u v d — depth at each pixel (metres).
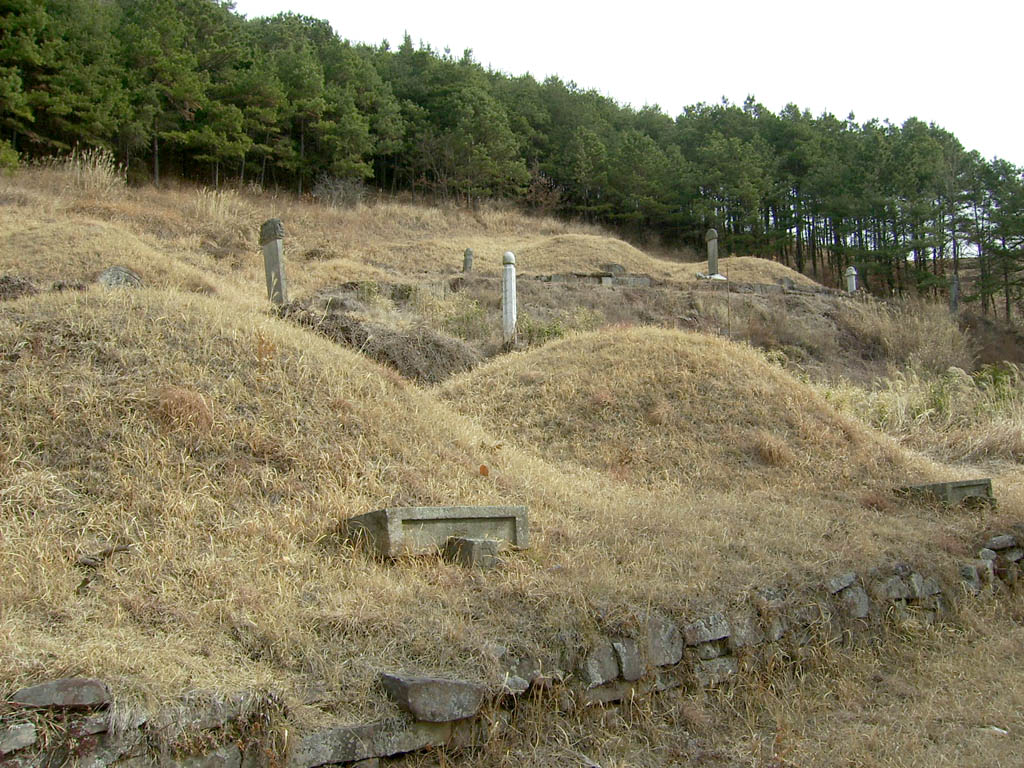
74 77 27.33
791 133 45.00
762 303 22.41
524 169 41.31
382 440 6.09
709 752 3.81
